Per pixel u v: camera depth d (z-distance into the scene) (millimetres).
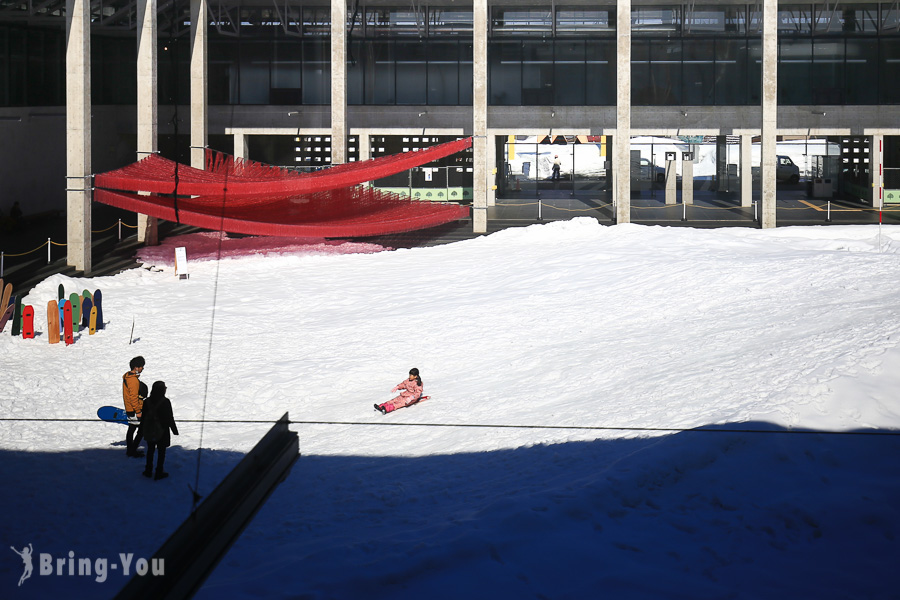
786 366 13766
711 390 13352
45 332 21500
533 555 8148
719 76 43625
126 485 12117
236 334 21141
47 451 13492
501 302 23047
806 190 48719
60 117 41500
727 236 30953
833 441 10906
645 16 43531
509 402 14977
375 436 13914
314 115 44344
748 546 8414
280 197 35500
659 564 8039
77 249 29531
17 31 38406
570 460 11328
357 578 7723
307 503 10984
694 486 9961
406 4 43781
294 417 15273
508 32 44156
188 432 14570
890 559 8109
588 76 44188
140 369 13406
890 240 28297
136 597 4547
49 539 10234
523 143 45125
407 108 44406
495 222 39438
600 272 25688
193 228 39375
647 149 50781
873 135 43156
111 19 40906
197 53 38969
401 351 19219
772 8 35844
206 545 5125
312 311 23578
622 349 17281
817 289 20250
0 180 37438
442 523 9328
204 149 38906
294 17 44125
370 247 34094
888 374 12758
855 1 42188
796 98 43188
